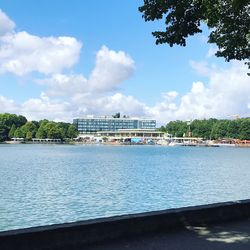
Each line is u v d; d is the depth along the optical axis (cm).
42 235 1220
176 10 1495
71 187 5288
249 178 6781
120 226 1388
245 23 1675
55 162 11006
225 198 4481
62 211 3575
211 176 7169
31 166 9394
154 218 1475
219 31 1791
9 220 3203
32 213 3484
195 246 1302
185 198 4419
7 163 10438
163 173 7750
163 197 4469
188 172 8038
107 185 5559
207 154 18562
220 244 1325
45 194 4616
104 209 3694
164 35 1566
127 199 4278
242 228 1552
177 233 1464
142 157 14638
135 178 6638
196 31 1544
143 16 1548
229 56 1806
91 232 1320
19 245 1180
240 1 1427
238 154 18838
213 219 1636
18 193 4678
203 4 1446
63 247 1260
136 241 1356
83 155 15712
